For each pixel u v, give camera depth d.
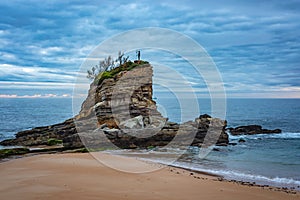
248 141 34.53
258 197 12.48
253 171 18.69
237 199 12.05
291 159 23.41
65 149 26.02
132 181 14.23
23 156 22.84
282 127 50.53
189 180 15.08
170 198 11.70
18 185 13.00
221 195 12.48
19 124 55.72
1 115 72.00
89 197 11.40
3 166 17.55
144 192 12.41
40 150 24.89
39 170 16.23
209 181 15.13
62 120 63.34
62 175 15.00
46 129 34.47
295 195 13.06
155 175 15.91
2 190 12.21
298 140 35.69
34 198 11.14
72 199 11.11
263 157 24.19
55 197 11.29
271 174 17.89
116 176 15.12
